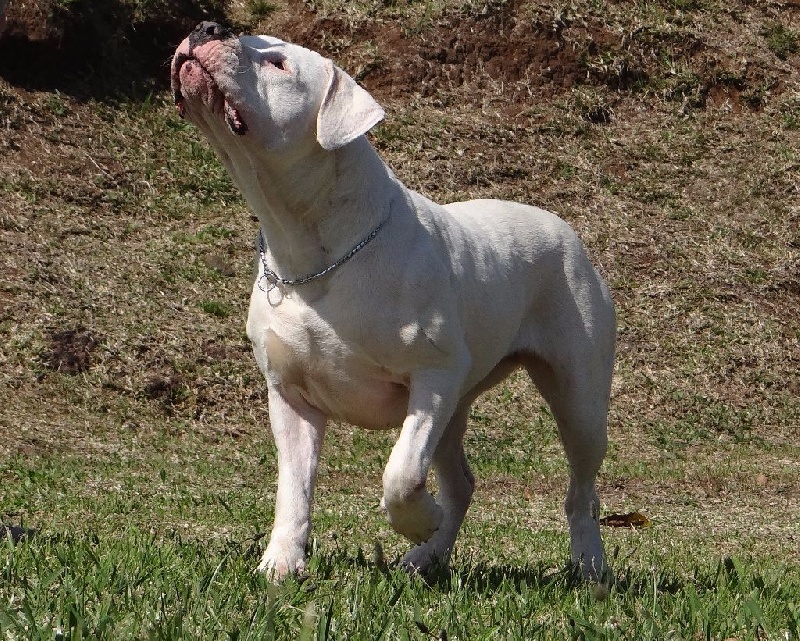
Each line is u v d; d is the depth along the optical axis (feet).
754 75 74.13
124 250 55.26
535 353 23.21
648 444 49.47
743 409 53.36
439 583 18.71
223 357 49.08
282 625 14.20
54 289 50.62
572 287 23.43
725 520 36.88
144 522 27.09
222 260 55.93
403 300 18.66
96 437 42.45
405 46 71.72
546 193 64.69
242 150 18.17
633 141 69.26
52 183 58.49
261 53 17.98
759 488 43.14
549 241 23.27
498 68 71.82
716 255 61.98
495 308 21.35
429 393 18.93
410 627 14.85
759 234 63.72
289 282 18.83
